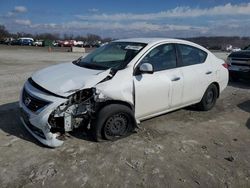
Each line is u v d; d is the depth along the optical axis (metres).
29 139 4.38
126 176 3.50
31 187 3.21
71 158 3.85
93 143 4.31
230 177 3.59
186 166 3.80
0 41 63.28
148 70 4.41
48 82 4.21
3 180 3.30
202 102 6.04
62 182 3.32
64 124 4.02
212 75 5.96
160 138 4.66
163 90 4.87
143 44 4.95
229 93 8.49
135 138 4.59
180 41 5.48
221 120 5.76
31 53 28.86
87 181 3.36
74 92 3.95
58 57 23.55
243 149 4.43
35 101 4.05
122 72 4.40
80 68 4.68
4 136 4.46
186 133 4.95
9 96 7.07
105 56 5.02
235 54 10.02
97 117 4.18
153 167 3.73
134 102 4.50
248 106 7.01
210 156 4.12
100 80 4.17
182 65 5.35
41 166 3.62
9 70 12.53
